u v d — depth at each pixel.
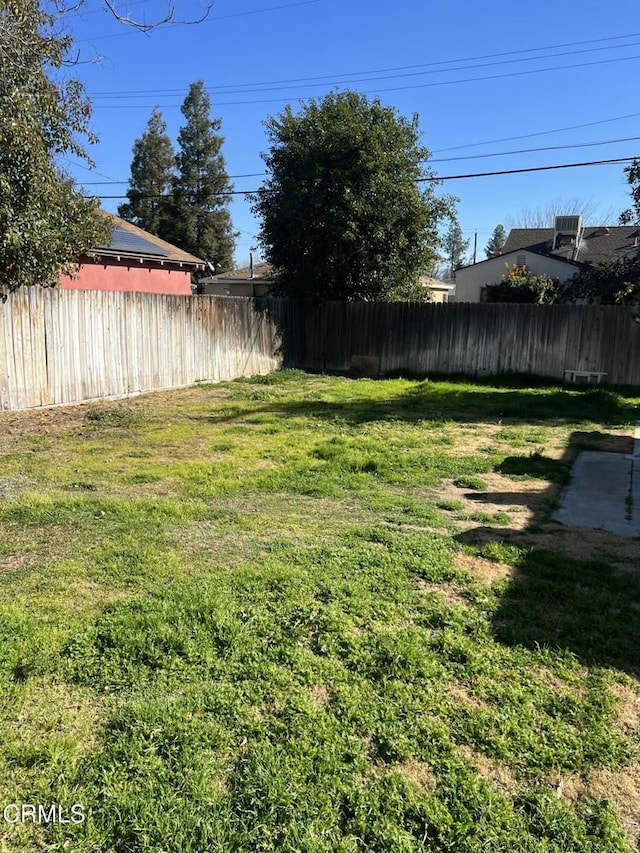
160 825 1.92
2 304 8.64
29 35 6.43
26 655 2.79
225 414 9.49
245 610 3.24
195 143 38.84
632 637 3.13
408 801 2.04
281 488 5.67
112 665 2.75
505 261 27.14
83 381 10.05
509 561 4.05
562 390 12.80
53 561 3.89
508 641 3.06
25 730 2.34
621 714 2.54
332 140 14.16
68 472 6.06
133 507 4.93
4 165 6.36
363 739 2.35
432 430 8.59
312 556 4.03
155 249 18.20
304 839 1.88
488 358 14.56
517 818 2.00
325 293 15.95
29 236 6.67
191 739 2.29
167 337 11.79
